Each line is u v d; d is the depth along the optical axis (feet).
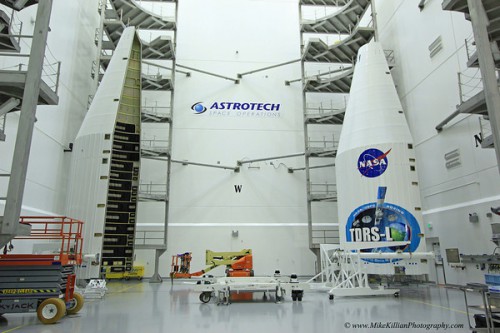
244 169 72.54
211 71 77.66
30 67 25.17
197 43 78.79
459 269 45.14
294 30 81.10
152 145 71.72
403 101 60.90
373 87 46.34
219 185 71.26
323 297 38.04
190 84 76.18
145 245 60.54
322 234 69.67
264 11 81.82
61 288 26.71
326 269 46.91
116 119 47.65
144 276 65.67
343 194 44.52
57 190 52.42
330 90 72.18
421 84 55.21
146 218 67.82
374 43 49.85
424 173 54.13
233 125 74.79
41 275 25.17
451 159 47.50
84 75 64.08
